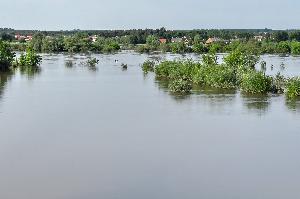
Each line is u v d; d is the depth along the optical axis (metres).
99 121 47.53
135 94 67.62
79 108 55.25
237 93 66.50
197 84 77.56
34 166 32.50
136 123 46.44
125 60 144.88
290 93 61.53
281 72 95.62
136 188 28.56
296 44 171.12
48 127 44.56
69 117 49.59
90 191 28.12
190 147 37.31
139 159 34.12
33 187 28.67
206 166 32.53
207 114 50.81
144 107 55.81
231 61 89.38
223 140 39.41
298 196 27.39
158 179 30.06
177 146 37.59
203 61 93.88
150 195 27.52
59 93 68.69
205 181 29.67
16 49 188.75
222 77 72.88
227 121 47.00
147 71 107.06
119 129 43.75
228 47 178.38
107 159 34.09
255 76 66.75
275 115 49.88
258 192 27.97
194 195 27.50
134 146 37.66
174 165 32.75
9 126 44.91
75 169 31.91
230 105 56.16
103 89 74.00
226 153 35.59
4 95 65.81
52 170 31.69
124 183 29.36
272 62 128.00
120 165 32.72
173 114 51.03
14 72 104.06
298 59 142.00
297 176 30.50
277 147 37.22
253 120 47.47
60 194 27.69
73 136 41.00
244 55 98.56
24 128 44.06
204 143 38.50
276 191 28.08
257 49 171.38
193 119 48.22
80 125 45.53
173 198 27.09
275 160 33.84
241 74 73.25
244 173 31.12
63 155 35.12
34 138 40.22
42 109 54.31
